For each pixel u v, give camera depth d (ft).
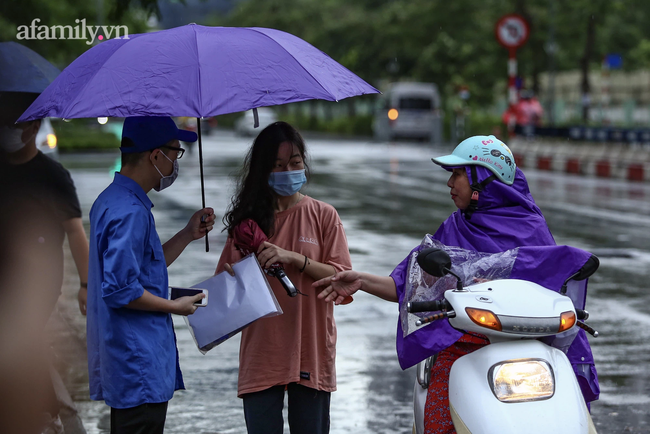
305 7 307.37
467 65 203.31
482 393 15.30
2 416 19.33
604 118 167.53
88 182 97.50
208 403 28.50
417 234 61.36
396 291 17.93
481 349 15.87
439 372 17.13
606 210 74.64
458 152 17.88
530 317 15.33
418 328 16.92
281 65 17.49
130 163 17.53
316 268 19.19
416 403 18.99
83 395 29.14
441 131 197.47
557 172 120.88
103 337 16.94
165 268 17.72
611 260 51.80
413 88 198.39
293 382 19.56
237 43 17.62
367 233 61.77
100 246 16.94
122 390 16.79
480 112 234.58
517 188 18.15
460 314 15.52
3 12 69.82
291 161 19.06
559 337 16.56
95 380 17.37
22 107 21.38
